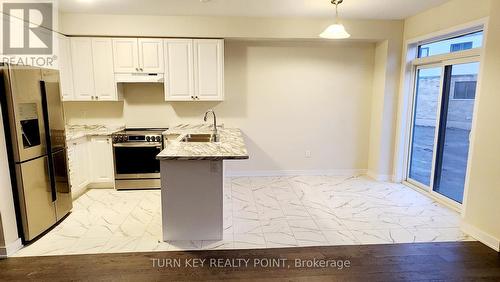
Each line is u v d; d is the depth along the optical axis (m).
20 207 2.76
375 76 4.95
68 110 4.73
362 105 5.10
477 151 2.93
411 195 4.21
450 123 3.89
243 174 5.16
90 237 2.97
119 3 3.66
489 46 2.78
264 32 4.36
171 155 2.61
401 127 4.70
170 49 4.35
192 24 4.28
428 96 4.36
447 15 3.64
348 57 4.96
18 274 2.38
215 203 2.86
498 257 2.64
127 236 2.99
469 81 3.56
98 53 4.27
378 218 3.45
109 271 2.43
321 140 5.16
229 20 4.31
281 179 4.98
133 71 4.35
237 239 2.95
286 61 4.90
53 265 2.51
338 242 2.90
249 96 4.94
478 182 2.93
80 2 3.62
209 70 4.45
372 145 5.09
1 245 2.60
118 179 4.31
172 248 2.78
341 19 4.43
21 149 2.70
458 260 2.60
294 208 3.73
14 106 2.61
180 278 2.35
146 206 3.76
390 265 2.52
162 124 4.89
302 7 3.83
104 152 4.31
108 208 3.69
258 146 5.09
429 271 2.44
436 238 2.98
